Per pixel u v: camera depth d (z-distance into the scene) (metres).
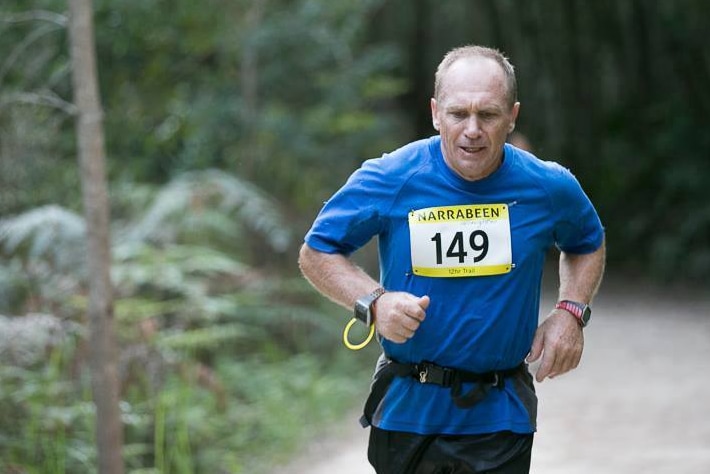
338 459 16.70
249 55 25.69
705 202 43.50
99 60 24.12
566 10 48.50
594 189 47.62
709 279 40.12
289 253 24.95
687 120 45.66
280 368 21.00
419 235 8.13
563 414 19.00
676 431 17.39
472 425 8.40
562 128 49.50
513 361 8.36
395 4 46.53
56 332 14.85
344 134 28.33
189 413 16.16
